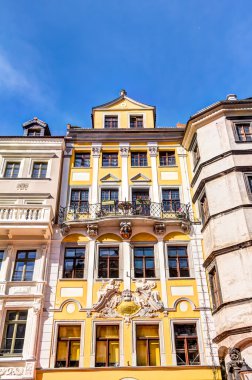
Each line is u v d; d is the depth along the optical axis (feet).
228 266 58.29
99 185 75.46
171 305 61.26
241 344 52.60
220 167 67.72
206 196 67.51
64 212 71.67
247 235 58.49
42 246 66.18
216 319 58.59
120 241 67.72
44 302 61.52
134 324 59.67
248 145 68.74
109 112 87.61
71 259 66.80
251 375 50.19
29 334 57.93
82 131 81.97
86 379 54.80
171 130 81.87
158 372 55.31
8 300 60.44
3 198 72.54
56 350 57.77
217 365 55.93
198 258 66.08
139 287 62.64
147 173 77.10
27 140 80.64
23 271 64.18
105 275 65.00
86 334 58.80
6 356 56.54
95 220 68.18
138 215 67.77
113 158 80.23
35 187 74.28
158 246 67.10
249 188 63.77
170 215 71.26
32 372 54.44
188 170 77.51
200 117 74.74
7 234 66.18
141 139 81.71
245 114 72.43
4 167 77.66
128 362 56.39
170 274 65.10
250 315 52.54
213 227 63.16
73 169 77.82
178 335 59.52
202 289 62.80
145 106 88.58
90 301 61.62
